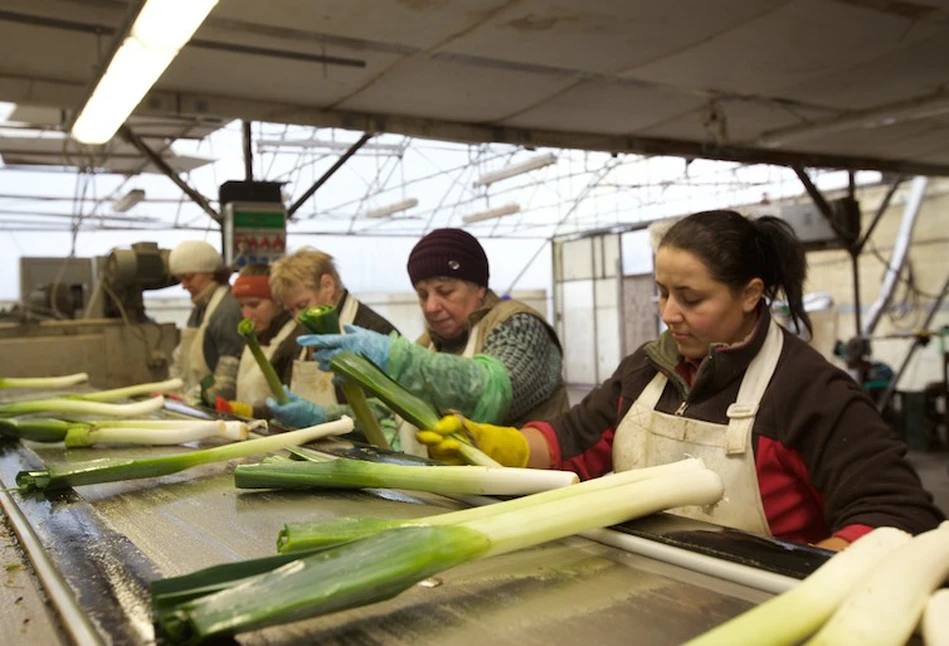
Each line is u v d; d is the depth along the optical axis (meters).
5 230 9.78
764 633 0.40
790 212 6.18
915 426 6.48
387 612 0.51
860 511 0.87
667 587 0.54
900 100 4.13
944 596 0.41
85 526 0.68
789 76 3.62
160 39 1.91
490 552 0.53
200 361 2.72
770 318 1.05
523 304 1.44
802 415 0.95
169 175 4.00
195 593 0.44
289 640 0.46
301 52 3.02
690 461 0.73
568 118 4.24
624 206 10.98
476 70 3.33
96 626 0.45
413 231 11.57
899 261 8.08
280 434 1.11
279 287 1.99
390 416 1.64
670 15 2.80
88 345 2.87
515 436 1.08
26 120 4.82
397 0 2.56
